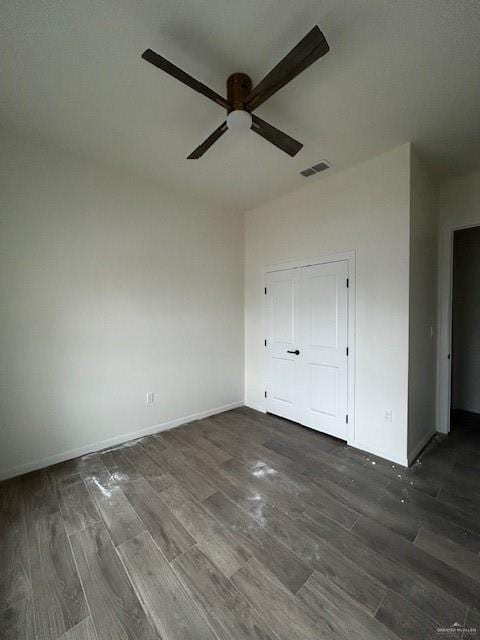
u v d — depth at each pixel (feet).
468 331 12.56
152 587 4.49
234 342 12.91
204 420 11.50
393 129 7.21
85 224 8.66
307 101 6.22
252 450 8.95
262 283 12.35
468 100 6.20
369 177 8.62
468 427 10.85
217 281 12.17
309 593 4.37
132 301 9.68
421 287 8.82
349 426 9.29
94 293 8.86
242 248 13.12
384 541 5.37
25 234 7.67
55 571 4.77
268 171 9.31
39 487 7.06
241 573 4.71
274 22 4.54
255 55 5.09
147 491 6.89
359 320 8.97
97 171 8.85
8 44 4.86
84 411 8.73
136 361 9.81
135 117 6.79
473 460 8.39
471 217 9.49
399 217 8.02
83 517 6.01
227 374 12.66
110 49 5.00
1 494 6.78
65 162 8.27
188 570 4.77
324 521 5.89
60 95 6.08
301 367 10.82
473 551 5.15
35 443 7.89
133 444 9.39
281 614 4.07
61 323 8.28
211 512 6.15
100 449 9.02
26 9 4.31
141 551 5.16
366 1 4.21
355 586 4.47
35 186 7.80
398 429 8.15
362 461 8.27
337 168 9.13
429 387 9.69
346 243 9.25
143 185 9.86
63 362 8.33
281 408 11.71
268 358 12.21
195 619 4.02
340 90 5.90
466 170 9.25
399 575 4.66
